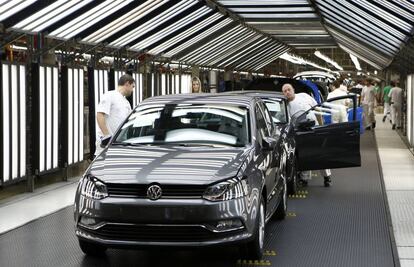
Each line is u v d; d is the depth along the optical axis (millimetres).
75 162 13344
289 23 22922
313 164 11516
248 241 6504
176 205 6227
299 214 9570
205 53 23969
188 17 16547
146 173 6445
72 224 8781
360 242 7793
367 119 27688
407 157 17203
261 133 7863
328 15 19812
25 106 11266
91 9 11461
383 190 11773
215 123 7691
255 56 33062
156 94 19406
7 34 10648
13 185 12281
